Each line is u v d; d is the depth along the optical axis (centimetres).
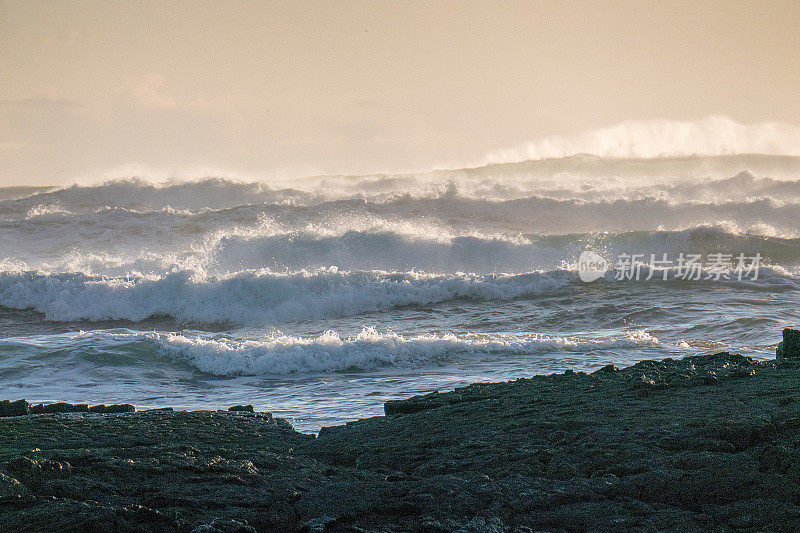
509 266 10656
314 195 18375
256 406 4278
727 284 8738
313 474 1717
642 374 2539
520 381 2764
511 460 1692
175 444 2016
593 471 1570
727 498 1373
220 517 1405
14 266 10944
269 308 8444
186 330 7862
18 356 5744
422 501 1452
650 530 1277
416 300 8650
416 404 2522
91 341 6081
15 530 1316
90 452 1833
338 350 5809
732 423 1722
